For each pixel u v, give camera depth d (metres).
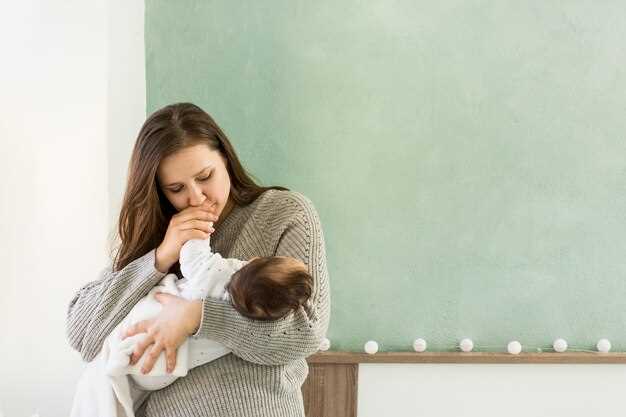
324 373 2.17
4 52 1.97
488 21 2.15
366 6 2.13
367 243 2.17
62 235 2.00
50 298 2.01
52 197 1.99
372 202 2.16
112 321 1.41
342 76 2.14
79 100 2.00
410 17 2.14
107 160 2.03
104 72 2.01
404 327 2.18
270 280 1.27
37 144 1.98
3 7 1.96
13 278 1.99
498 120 2.16
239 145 2.13
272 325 1.30
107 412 1.36
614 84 2.18
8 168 1.97
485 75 2.15
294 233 1.46
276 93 2.13
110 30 2.04
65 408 2.03
